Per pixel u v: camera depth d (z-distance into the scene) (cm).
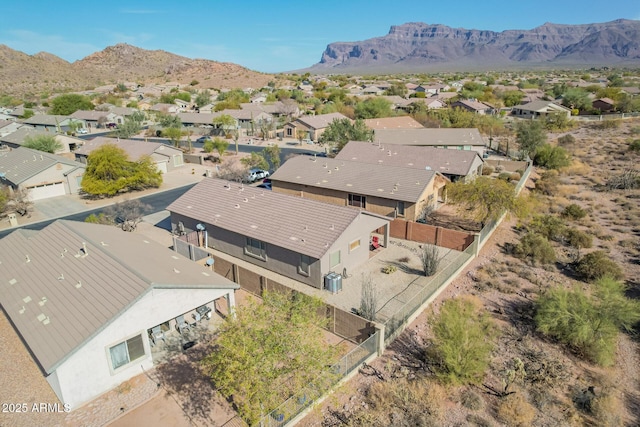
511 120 8581
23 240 2227
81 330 1430
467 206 3080
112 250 1925
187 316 1945
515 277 2341
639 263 2503
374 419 1356
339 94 12756
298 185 3719
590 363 1667
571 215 3281
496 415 1394
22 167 4297
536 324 1881
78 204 3953
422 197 3189
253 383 1234
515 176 4522
